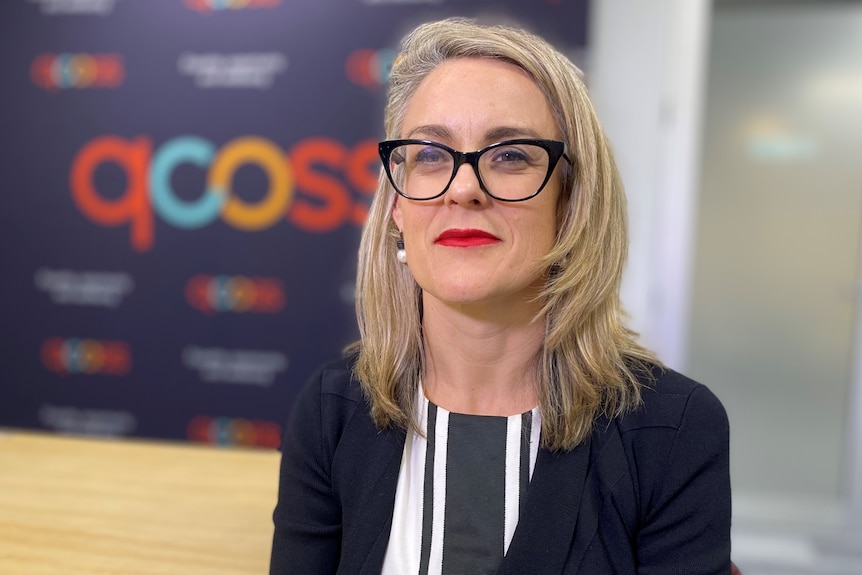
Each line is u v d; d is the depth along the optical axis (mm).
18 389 2385
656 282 2104
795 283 2289
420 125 705
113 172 2229
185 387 2277
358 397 810
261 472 1140
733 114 2256
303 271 2160
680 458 698
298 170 2117
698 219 2318
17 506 999
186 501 1028
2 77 2252
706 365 2385
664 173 2057
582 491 705
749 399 2381
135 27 2148
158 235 2229
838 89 2189
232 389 2250
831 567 2160
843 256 2246
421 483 758
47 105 2238
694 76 2018
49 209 2285
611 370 750
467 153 678
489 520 726
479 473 744
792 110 2223
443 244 700
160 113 2174
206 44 2117
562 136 734
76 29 2184
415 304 811
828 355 2305
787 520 2354
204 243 2205
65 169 2256
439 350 780
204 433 2283
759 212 2277
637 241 2059
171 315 2256
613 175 764
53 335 2338
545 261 711
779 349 2334
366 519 748
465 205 677
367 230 833
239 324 2221
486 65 714
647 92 1977
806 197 2246
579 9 1891
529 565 679
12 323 2359
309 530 788
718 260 2326
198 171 2176
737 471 2426
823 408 2338
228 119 2135
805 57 2199
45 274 2316
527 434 752
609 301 773
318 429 805
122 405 2324
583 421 729
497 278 688
